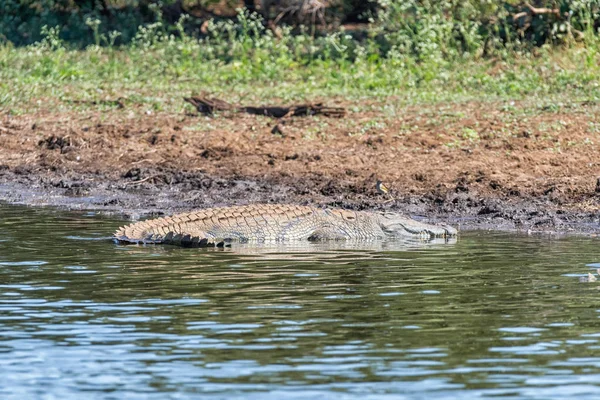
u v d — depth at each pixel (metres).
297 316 30.97
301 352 27.33
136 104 80.19
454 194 55.28
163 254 41.44
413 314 31.19
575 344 28.00
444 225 46.72
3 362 26.45
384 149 64.94
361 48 92.38
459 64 89.38
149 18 111.44
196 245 43.69
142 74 92.94
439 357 26.89
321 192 57.38
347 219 46.59
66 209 53.78
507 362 26.42
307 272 37.66
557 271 37.47
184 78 91.75
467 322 30.23
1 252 41.34
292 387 24.55
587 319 30.52
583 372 25.62
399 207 53.50
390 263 39.50
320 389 24.39
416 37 92.12
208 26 100.56
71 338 28.59
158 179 61.19
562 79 81.25
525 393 24.12
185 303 32.59
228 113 75.81
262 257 40.97
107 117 75.56
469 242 44.59
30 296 33.53
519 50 89.50
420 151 64.06
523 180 57.16
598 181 54.69
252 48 100.44
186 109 77.94
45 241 44.03
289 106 76.00
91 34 108.25
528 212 51.34
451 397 23.86
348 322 30.27
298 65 94.75
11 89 83.00
